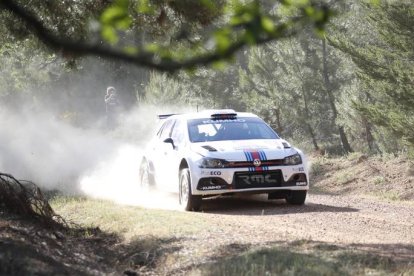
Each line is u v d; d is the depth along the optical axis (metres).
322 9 6.66
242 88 78.38
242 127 35.09
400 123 46.72
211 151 32.34
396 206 34.72
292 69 70.25
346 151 71.19
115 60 8.05
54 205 35.81
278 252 19.84
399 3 47.50
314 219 28.92
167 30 24.59
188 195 32.16
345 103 64.50
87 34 26.42
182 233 24.33
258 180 31.94
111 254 23.28
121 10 6.37
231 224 26.25
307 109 70.06
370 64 50.44
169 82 79.88
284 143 33.62
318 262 18.53
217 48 6.45
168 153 35.66
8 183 26.88
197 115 36.22
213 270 18.30
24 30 27.48
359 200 38.09
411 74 46.88
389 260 19.05
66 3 26.61
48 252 21.50
